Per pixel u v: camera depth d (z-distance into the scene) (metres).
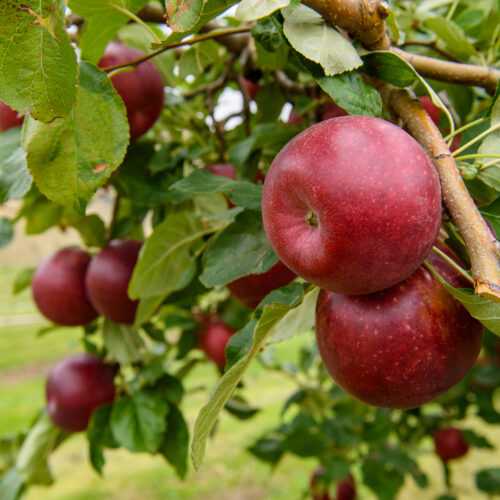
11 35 0.27
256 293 0.46
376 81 0.33
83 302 0.57
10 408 1.84
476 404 0.93
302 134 0.30
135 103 0.45
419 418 0.98
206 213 0.49
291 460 1.70
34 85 0.28
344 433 0.74
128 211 0.64
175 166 0.52
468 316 0.32
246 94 0.56
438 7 0.55
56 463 1.61
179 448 0.57
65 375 0.58
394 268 0.29
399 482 0.82
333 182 0.28
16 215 0.55
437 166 0.30
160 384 0.58
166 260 0.46
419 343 0.31
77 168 0.32
